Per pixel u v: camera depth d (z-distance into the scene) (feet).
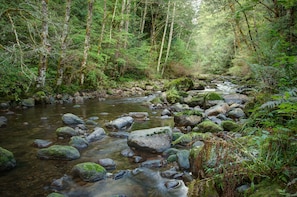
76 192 12.66
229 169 9.17
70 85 43.04
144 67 71.67
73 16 53.42
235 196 8.85
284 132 9.92
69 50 46.52
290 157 8.63
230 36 80.38
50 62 44.62
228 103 35.47
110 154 18.01
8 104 31.09
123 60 60.49
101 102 40.14
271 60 20.54
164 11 87.97
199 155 10.10
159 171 15.19
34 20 32.17
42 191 12.62
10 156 15.30
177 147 18.99
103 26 53.57
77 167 14.21
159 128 19.75
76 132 21.83
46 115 28.68
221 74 106.42
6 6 30.96
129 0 63.98
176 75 92.63
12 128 23.09
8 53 26.53
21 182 13.47
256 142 9.59
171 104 39.24
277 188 8.02
